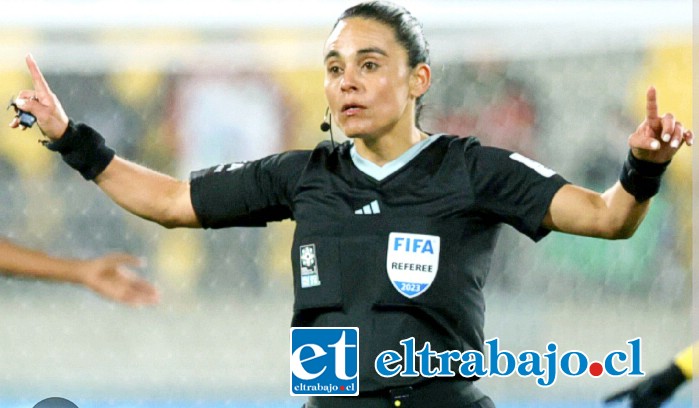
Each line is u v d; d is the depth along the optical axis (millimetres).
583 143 15836
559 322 16078
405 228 9586
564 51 15258
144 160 16172
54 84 16031
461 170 9742
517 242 16125
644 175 9156
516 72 15680
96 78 16078
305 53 15844
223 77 16250
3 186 16234
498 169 9680
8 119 16234
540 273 16109
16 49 15617
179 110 16203
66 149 10695
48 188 16297
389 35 9844
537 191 9586
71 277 9891
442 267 9555
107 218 16438
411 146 10055
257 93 16359
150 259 16625
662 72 15773
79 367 16500
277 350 16797
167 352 16656
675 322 16062
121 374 16641
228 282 16875
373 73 9773
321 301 9680
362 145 10055
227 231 16891
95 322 16703
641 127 8977
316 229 9836
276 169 10438
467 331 9703
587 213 9477
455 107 15508
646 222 16141
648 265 16141
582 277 16141
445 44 15039
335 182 9961
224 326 16812
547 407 16000
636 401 12016
